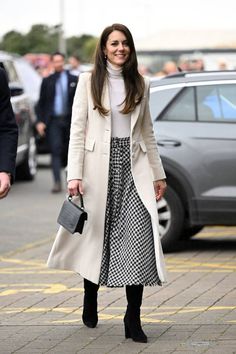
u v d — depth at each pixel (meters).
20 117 28.64
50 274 15.98
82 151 11.67
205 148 17.42
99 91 11.62
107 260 11.61
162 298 13.88
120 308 13.30
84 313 12.23
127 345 11.35
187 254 17.73
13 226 21.31
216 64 49.66
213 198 17.36
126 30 11.63
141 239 11.48
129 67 11.66
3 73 10.84
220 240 19.42
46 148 34.00
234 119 17.56
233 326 12.15
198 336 11.69
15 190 28.20
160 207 17.62
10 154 10.73
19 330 12.15
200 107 17.70
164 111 17.75
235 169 17.31
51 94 26.70
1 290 14.69
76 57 37.28
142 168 11.70
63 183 29.95
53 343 11.49
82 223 11.34
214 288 14.56
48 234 20.25
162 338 11.63
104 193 11.60
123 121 11.67
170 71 34.78
